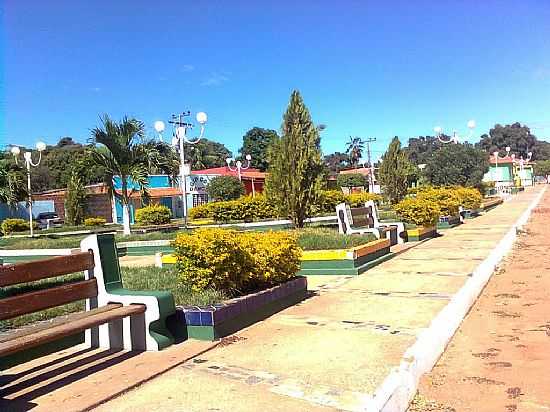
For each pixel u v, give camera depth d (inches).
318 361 186.7
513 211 1103.0
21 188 853.2
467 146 1531.7
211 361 191.5
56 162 2495.1
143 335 206.8
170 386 167.3
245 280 259.3
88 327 176.9
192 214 1190.3
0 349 147.6
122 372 180.7
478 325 237.3
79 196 1326.3
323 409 144.9
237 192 1528.1
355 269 379.9
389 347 199.9
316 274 390.3
